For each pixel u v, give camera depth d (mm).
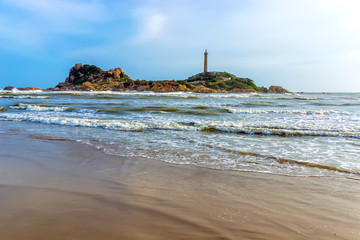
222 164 5363
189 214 3064
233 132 9453
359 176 4676
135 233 2592
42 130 9680
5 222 2736
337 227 2822
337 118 13750
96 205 3262
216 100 31625
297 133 8969
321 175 4719
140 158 5789
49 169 4871
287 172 4879
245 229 2732
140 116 14008
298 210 3242
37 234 2504
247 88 143375
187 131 9609
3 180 4176
